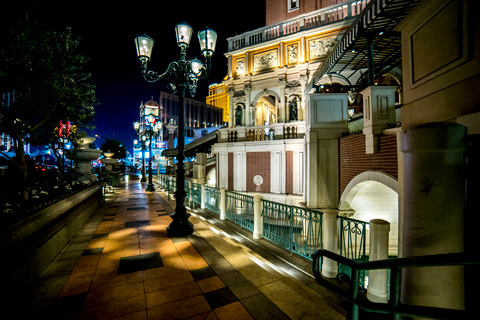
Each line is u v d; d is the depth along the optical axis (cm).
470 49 324
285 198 1358
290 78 1469
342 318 258
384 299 340
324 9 1377
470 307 188
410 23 470
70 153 784
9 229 286
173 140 6116
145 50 573
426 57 420
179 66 577
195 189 1044
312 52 1411
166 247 483
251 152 1495
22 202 383
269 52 1546
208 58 595
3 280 259
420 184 175
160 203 1067
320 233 445
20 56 399
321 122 834
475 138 229
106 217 774
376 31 608
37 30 427
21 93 438
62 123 546
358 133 702
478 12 312
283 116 1478
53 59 459
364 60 862
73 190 629
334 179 821
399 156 495
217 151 1622
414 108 454
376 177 583
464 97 336
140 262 408
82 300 292
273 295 305
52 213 412
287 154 1384
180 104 583
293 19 1462
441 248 166
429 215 170
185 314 266
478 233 229
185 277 354
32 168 519
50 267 385
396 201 844
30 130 452
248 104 1595
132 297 299
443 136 163
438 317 114
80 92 519
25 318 255
